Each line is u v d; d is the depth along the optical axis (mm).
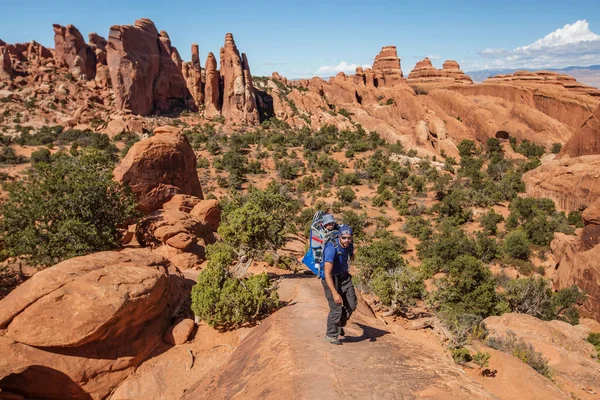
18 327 8242
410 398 3750
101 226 17438
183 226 19000
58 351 8352
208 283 10797
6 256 15539
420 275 16484
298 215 53188
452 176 81125
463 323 15445
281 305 10625
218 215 24703
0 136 87188
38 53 127562
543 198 62031
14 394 7539
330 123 128125
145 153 23562
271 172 78812
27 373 7891
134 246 18766
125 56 119562
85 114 107250
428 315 16812
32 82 117312
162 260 12461
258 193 19812
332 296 5262
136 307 9219
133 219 19719
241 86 131000
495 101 117250
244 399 4414
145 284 9625
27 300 8406
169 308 10797
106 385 8594
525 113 106625
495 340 16672
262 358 5293
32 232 15086
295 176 75500
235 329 10414
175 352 9625
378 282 16250
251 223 13766
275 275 15133
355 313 7977
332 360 4742
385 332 6281
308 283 12430
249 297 10383
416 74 171750
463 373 4457
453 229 48250
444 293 22609
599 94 103125
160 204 24062
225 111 133000
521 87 112625
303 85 181250
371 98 146625
